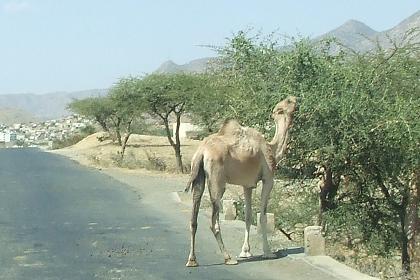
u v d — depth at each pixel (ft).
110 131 235.61
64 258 43.55
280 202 63.05
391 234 58.18
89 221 60.54
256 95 57.98
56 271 39.63
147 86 134.82
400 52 57.82
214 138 40.04
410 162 52.70
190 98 123.44
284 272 38.06
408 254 55.26
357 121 52.19
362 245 58.13
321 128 53.67
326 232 58.13
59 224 58.70
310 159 57.67
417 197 55.26
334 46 60.08
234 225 55.16
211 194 39.60
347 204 58.23
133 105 141.28
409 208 55.52
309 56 56.29
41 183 102.17
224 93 69.77
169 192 86.94
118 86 144.15
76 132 330.54
